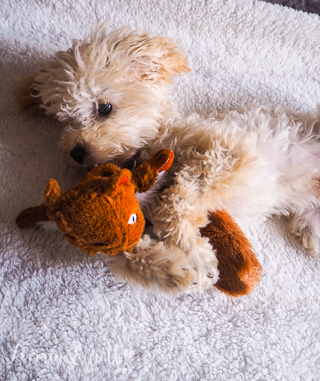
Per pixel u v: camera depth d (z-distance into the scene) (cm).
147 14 72
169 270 50
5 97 63
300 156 61
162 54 59
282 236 67
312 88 75
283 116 64
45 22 68
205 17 73
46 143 62
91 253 48
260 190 56
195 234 53
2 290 55
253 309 62
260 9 75
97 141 54
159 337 58
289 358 61
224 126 56
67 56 57
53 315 56
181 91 71
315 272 66
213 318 60
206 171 53
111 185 45
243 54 74
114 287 58
